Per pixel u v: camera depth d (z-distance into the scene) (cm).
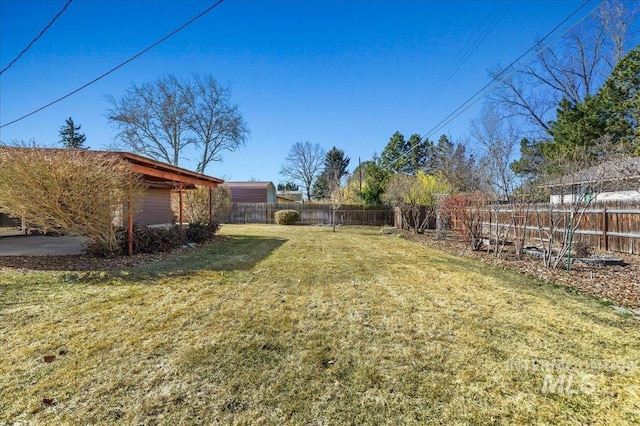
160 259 721
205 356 274
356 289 488
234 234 1355
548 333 326
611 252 834
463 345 298
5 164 602
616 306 412
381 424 194
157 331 324
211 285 503
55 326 334
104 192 659
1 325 335
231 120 2602
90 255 718
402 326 343
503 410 207
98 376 241
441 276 580
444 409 208
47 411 201
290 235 1334
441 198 1196
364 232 1530
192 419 196
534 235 1045
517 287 505
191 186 1398
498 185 930
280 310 390
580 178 669
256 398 218
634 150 1142
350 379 241
